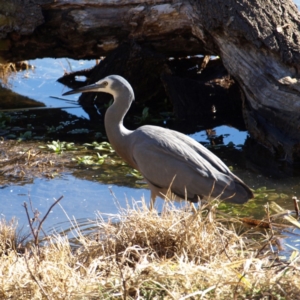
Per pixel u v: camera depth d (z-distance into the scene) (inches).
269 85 492.4
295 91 481.1
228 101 598.9
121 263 277.9
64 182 438.3
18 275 272.1
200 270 271.4
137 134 389.7
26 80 692.1
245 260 277.6
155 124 569.0
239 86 538.3
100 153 500.1
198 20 527.2
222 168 376.2
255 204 402.3
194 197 370.6
